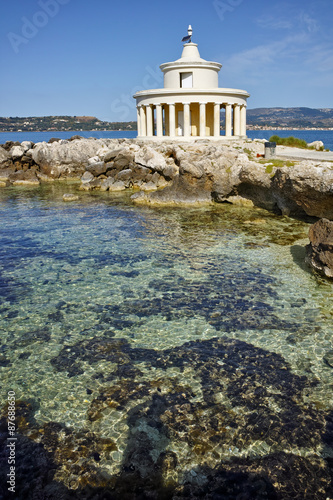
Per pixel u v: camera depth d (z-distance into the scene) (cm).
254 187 3005
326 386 976
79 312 1412
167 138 4822
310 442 803
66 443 810
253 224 2586
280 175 2514
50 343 1208
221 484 715
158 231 2486
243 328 1277
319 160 2781
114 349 1169
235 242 2214
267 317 1348
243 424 854
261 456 771
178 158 3497
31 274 1789
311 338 1204
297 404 914
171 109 4800
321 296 1502
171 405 920
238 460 763
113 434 833
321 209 2364
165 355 1133
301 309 1399
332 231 1661
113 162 4244
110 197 3756
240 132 5303
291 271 1762
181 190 3284
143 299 1512
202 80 4931
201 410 901
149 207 3225
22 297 1542
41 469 751
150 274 1772
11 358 1127
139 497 693
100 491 706
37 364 1097
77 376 1040
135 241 2289
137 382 1010
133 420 873
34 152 5234
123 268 1853
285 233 2358
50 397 955
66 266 1891
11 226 2702
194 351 1150
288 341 1190
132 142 5281
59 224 2738
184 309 1423
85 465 758
